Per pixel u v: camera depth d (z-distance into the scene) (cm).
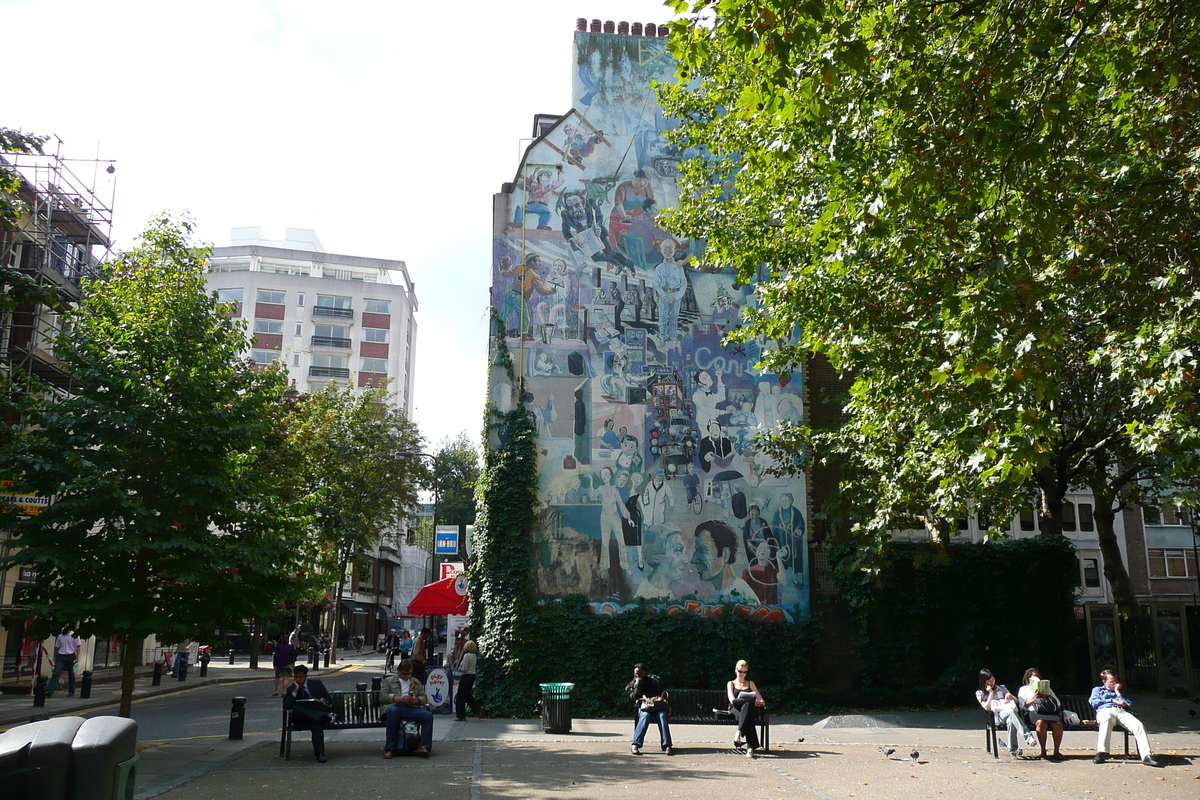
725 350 2481
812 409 2478
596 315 2461
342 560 4384
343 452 4228
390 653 4050
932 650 2348
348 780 1246
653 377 2441
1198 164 1120
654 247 2523
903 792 1183
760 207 1877
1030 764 1461
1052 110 940
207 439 1620
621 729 1925
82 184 3316
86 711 2308
